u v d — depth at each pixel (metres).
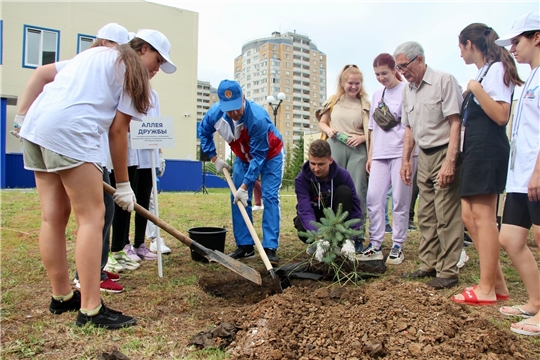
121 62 2.49
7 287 3.22
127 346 2.27
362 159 4.70
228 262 3.22
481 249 3.01
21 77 18.20
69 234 5.43
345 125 4.71
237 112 4.06
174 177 20.83
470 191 2.96
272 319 2.41
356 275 3.55
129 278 3.62
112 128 2.57
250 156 4.58
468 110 3.04
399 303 2.47
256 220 7.07
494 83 2.86
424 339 2.16
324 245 3.53
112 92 2.51
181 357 2.17
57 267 2.65
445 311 2.40
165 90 21.89
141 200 4.30
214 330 2.40
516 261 2.74
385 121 4.21
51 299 2.91
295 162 28.55
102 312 2.51
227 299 3.23
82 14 19.28
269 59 83.38
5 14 17.70
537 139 2.52
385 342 2.18
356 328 2.30
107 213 3.13
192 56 22.45
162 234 5.75
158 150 4.56
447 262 3.46
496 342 2.17
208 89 97.38
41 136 2.33
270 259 4.35
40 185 2.60
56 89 2.44
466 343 2.14
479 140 2.94
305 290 3.04
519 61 2.64
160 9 21.36
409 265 4.23
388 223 6.47
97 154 2.47
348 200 4.08
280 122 84.50
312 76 89.38
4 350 2.18
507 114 2.84
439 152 3.53
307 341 2.23
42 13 18.44
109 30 2.93
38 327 2.45
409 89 3.74
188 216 7.77
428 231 3.71
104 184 2.79
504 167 2.93
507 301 3.07
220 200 11.32
